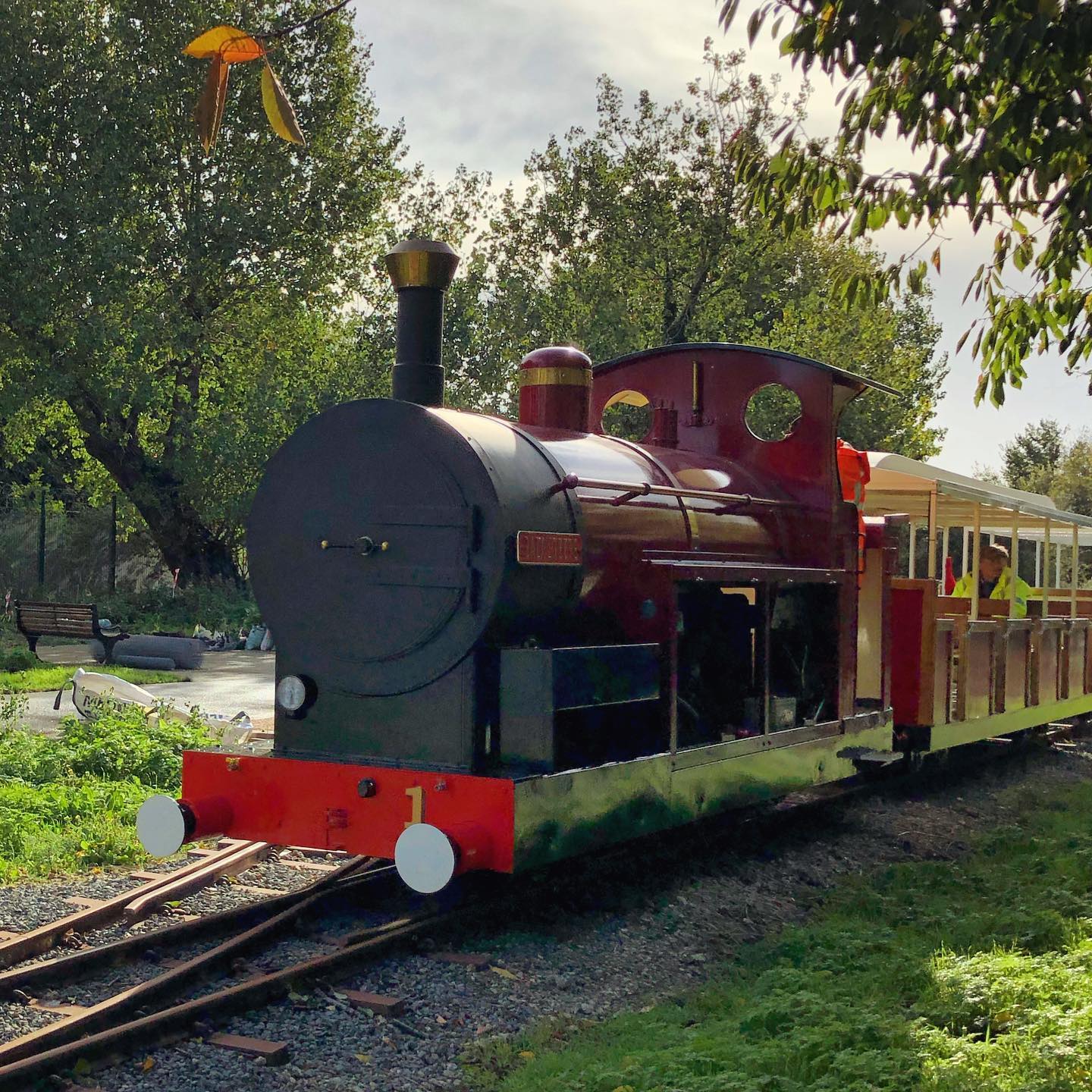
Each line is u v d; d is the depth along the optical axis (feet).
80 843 22.66
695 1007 16.11
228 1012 14.49
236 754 19.79
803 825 26.99
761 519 25.13
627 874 21.79
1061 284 20.13
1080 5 15.35
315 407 88.74
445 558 18.53
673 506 22.27
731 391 26.66
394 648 18.92
